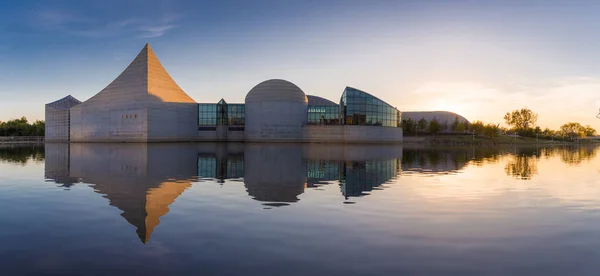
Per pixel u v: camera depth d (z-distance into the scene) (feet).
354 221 33.06
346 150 157.89
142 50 235.81
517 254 25.02
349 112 248.32
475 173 73.36
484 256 24.56
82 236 28.50
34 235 28.78
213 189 49.96
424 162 100.01
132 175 65.10
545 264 23.25
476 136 466.29
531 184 57.72
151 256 24.11
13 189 49.90
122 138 241.14
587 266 22.91
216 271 21.68
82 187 51.55
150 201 41.65
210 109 271.08
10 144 242.58
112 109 245.65
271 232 29.48
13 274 21.27
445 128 497.46
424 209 38.19
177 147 178.19
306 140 252.01
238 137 273.95
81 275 21.21
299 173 69.46
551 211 37.91
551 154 163.32
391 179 61.93
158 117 239.91
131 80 239.30
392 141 268.21
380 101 257.14
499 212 37.24
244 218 33.91
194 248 25.66
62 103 295.07
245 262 23.08
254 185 53.67
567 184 58.13
